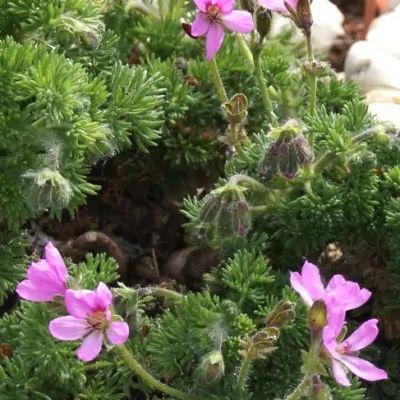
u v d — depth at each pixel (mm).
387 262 475
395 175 477
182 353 450
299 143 447
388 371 477
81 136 461
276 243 491
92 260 464
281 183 479
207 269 515
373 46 592
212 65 482
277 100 541
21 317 456
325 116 486
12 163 458
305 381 406
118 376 454
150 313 497
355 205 477
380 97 568
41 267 408
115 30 549
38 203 439
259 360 455
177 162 526
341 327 403
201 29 462
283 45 575
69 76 459
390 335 482
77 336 401
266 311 455
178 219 540
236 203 441
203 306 456
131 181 544
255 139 508
